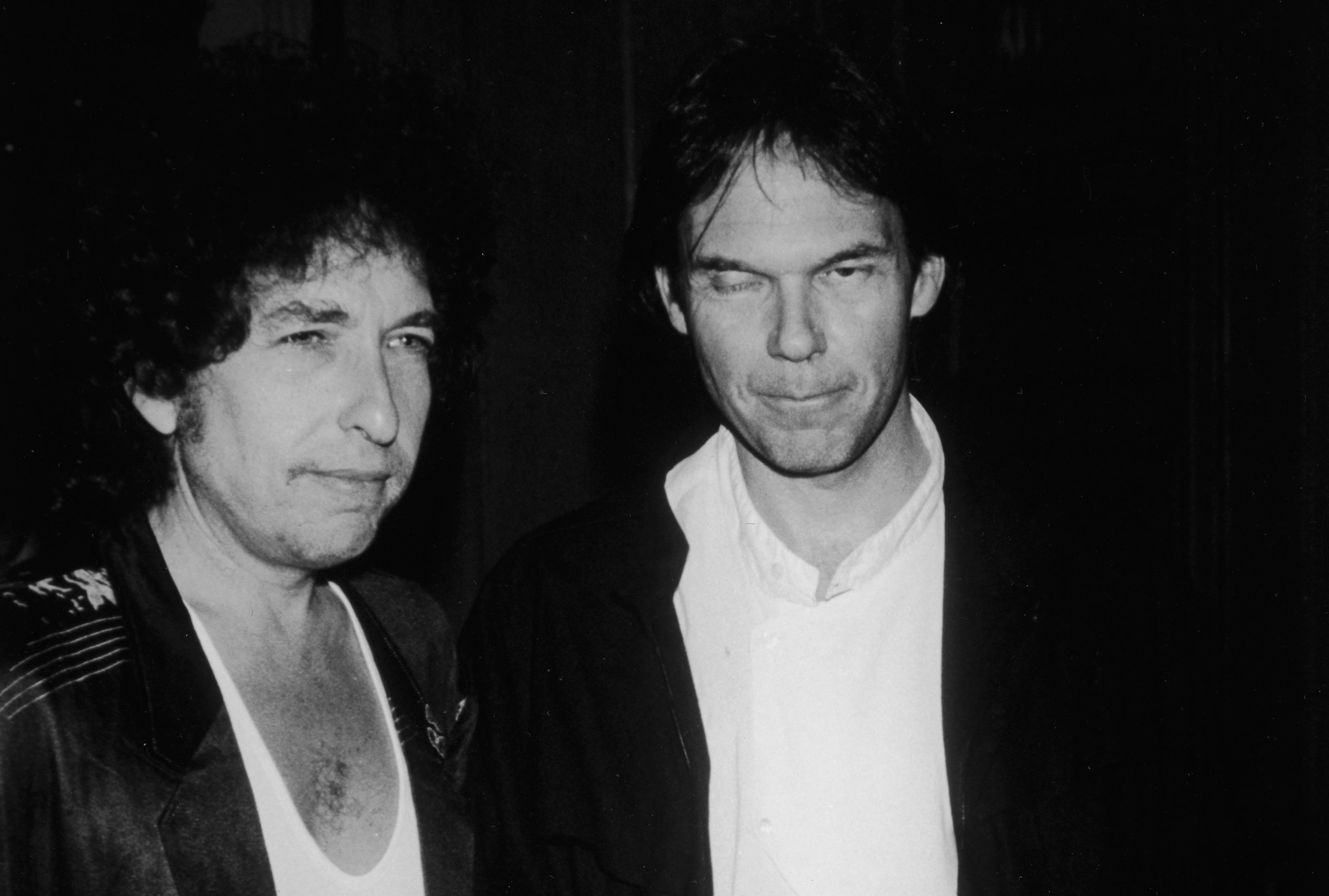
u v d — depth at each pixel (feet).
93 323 4.36
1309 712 11.65
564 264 12.12
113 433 4.47
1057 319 13.26
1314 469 11.70
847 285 5.01
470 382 5.45
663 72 12.26
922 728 5.32
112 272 4.30
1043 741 5.32
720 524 5.77
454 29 11.46
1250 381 12.27
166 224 4.21
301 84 4.62
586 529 5.94
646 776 5.53
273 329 4.31
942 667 5.34
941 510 5.62
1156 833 5.38
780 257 4.89
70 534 4.67
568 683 5.72
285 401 4.30
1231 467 12.43
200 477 4.40
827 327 4.97
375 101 4.76
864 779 5.26
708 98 5.04
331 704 4.82
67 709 4.09
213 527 4.50
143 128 4.40
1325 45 11.51
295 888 4.39
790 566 5.45
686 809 5.43
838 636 5.41
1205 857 5.42
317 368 4.35
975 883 5.24
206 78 4.57
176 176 4.25
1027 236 13.35
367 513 4.49
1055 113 13.32
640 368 12.10
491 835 5.69
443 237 4.87
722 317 5.10
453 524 11.84
